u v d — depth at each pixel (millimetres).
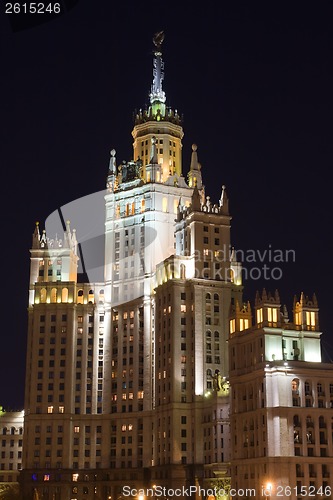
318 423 168000
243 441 176000
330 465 165500
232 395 182625
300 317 180125
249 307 187375
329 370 172875
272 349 172750
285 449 163375
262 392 170625
